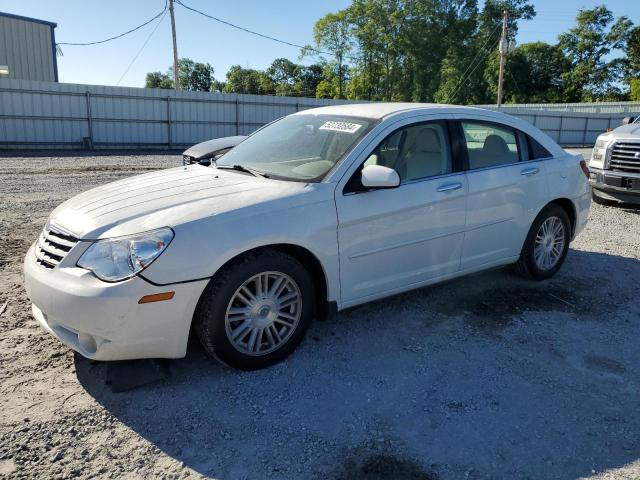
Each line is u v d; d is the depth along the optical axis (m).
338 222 3.50
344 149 3.78
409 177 3.96
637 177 8.27
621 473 2.54
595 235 7.09
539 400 3.15
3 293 4.52
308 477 2.49
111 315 2.86
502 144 4.66
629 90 61.72
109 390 3.13
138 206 3.27
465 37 58.69
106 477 2.45
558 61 65.75
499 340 3.89
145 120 23.39
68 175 12.80
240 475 2.49
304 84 86.62
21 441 2.66
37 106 21.11
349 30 61.09
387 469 2.54
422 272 4.06
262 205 3.27
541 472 2.54
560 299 4.70
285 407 3.01
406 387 3.25
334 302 3.62
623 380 3.39
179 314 3.00
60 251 3.11
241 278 3.16
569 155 5.24
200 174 4.00
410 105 4.36
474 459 2.62
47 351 3.55
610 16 63.22
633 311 4.50
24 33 25.91
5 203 8.62
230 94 25.11
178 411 2.95
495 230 4.49
